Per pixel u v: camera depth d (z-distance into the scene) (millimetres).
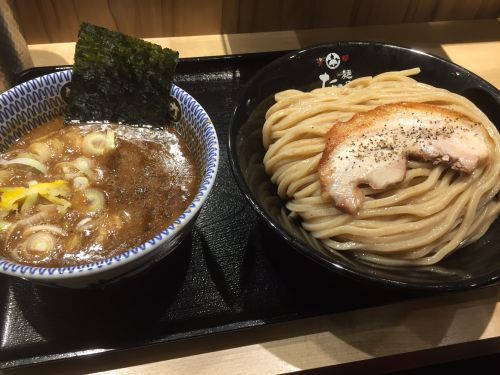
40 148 316
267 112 377
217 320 293
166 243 255
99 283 261
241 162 318
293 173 340
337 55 391
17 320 287
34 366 274
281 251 329
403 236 308
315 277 317
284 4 496
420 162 327
